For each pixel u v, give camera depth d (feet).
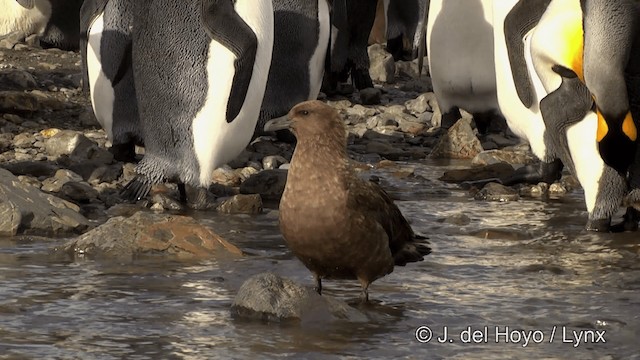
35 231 41.65
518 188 52.90
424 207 48.32
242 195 46.85
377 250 31.12
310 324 30.45
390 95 78.74
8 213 41.27
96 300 32.37
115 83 51.72
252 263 37.40
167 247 38.37
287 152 58.90
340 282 35.40
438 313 31.81
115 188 49.96
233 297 32.99
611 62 39.45
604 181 43.01
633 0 39.99
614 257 39.22
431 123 69.46
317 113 30.37
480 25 62.75
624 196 42.96
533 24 49.49
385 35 98.17
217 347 28.32
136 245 38.29
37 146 56.13
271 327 30.07
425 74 87.56
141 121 47.50
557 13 43.86
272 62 58.54
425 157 61.21
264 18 46.88
